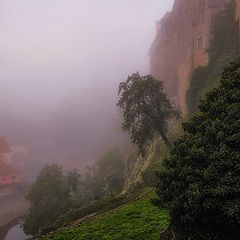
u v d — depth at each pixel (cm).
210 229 1620
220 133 1673
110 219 3112
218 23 10450
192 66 11481
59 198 8550
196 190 1580
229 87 1892
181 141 1872
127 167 12756
